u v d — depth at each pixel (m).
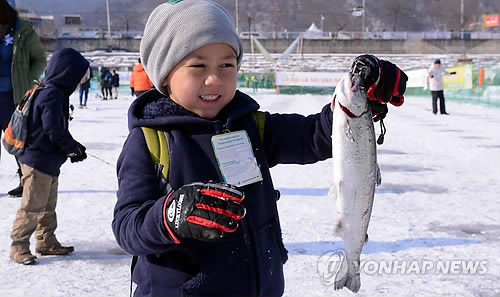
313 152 1.99
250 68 55.91
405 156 9.05
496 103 22.69
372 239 4.41
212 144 1.80
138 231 1.57
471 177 7.16
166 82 1.88
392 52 70.56
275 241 1.92
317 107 21.44
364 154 1.71
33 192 3.94
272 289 1.89
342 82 1.72
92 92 38.50
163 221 1.49
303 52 69.44
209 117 1.87
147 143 1.77
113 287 3.47
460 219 5.03
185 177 1.75
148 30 1.87
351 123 1.69
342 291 3.36
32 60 5.79
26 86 5.64
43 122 3.89
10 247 4.23
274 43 69.12
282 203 5.63
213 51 1.80
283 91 38.75
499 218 5.07
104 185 6.59
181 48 1.77
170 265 1.75
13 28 5.64
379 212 5.27
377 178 1.77
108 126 14.12
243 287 1.76
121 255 4.12
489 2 151.25
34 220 3.95
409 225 4.81
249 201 1.84
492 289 3.41
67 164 8.14
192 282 1.72
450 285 3.47
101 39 71.00
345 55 66.69
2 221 5.01
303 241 4.32
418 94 32.75
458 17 149.88
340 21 149.38
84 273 3.72
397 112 20.36
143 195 1.72
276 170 7.68
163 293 1.74
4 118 5.69
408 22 156.38
